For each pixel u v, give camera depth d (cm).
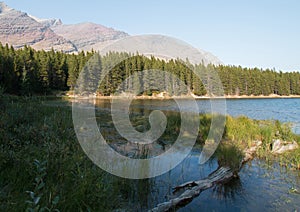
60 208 218
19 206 200
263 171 461
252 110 1936
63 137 453
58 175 280
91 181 276
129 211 285
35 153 328
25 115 548
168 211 297
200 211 302
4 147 327
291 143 645
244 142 664
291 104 2744
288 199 339
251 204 323
